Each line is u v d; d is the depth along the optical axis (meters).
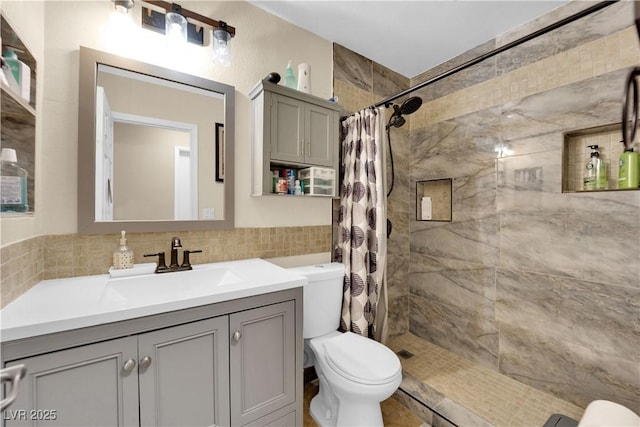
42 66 1.09
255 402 1.11
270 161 1.50
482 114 1.96
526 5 1.61
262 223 1.66
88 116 1.17
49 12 1.12
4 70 0.87
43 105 1.10
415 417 1.57
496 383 1.74
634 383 1.35
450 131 2.16
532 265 1.71
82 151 1.16
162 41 1.36
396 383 1.25
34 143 1.03
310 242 1.85
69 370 0.76
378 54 2.13
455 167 2.12
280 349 1.17
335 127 1.76
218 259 1.51
